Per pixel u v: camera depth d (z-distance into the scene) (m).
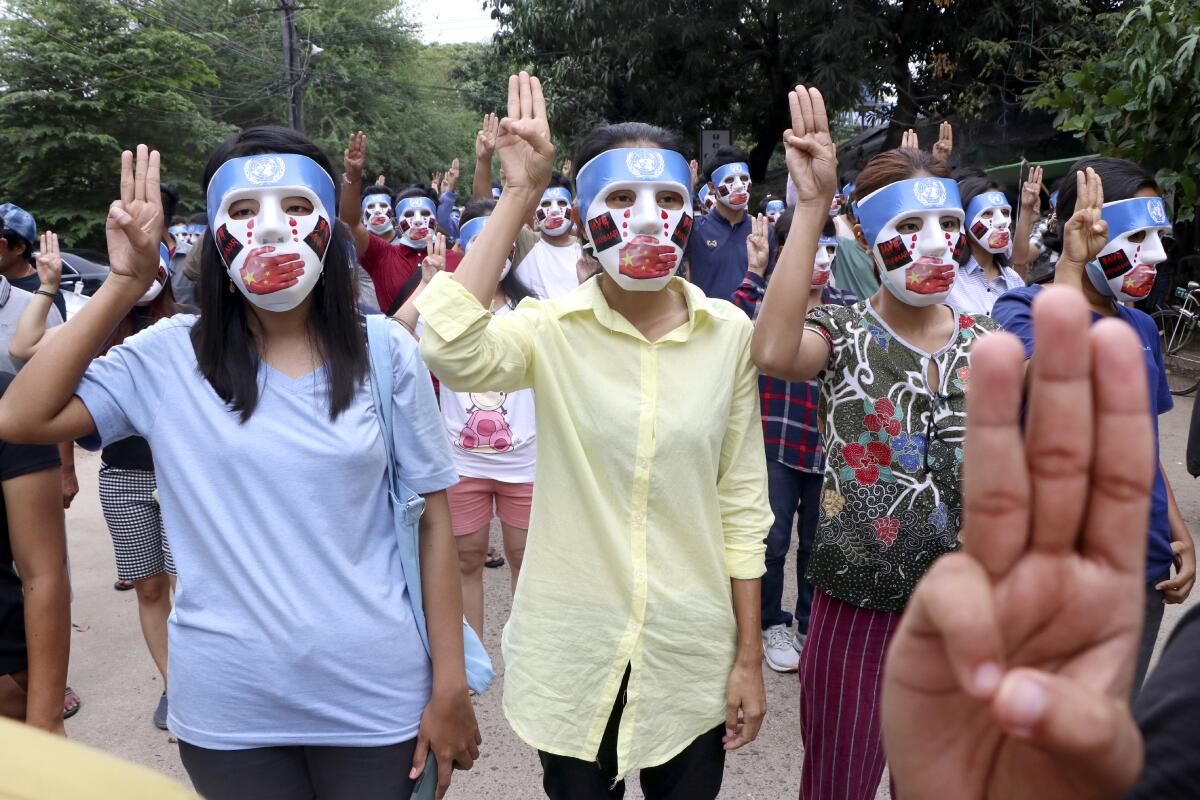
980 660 0.70
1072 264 2.46
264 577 1.68
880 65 14.20
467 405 3.38
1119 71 7.80
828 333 2.10
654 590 1.88
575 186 2.05
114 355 1.73
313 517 1.69
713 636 1.94
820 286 3.74
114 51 21.42
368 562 1.76
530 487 3.42
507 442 3.35
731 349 1.96
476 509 3.43
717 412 1.92
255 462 1.67
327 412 1.72
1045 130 13.52
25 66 20.19
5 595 1.92
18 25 20.41
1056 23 13.70
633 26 14.96
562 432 1.91
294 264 1.70
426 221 5.19
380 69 33.94
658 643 1.89
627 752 1.88
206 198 1.80
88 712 3.50
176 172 22.16
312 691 1.70
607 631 1.89
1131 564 0.73
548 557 1.93
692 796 2.05
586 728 1.91
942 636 0.75
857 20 13.45
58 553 1.88
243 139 1.78
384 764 1.78
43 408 1.64
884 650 2.09
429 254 3.61
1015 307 2.34
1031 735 0.66
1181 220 7.62
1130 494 0.72
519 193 1.86
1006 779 0.78
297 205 1.76
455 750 1.85
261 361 1.74
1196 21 6.91
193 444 1.70
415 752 1.83
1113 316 2.61
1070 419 0.72
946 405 2.02
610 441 1.87
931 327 2.14
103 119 20.98
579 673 1.91
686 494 1.89
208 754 1.73
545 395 1.92
